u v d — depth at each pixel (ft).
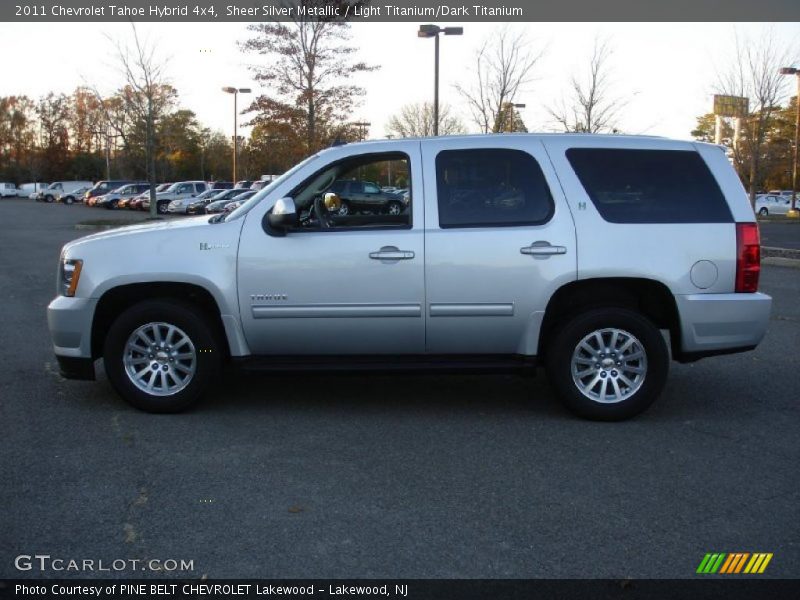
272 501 13.73
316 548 12.00
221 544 12.12
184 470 15.21
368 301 18.15
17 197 257.75
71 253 18.84
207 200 141.38
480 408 19.79
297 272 18.12
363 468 15.38
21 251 67.67
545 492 14.19
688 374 23.48
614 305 18.48
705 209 18.37
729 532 12.60
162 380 18.79
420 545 12.12
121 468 15.29
